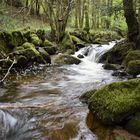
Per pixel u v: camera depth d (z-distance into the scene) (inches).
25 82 394.9
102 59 591.2
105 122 217.2
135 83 233.0
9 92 341.4
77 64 563.2
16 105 282.2
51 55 604.4
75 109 263.9
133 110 211.9
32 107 275.7
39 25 1032.8
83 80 413.7
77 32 879.7
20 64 467.5
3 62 444.8
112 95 226.7
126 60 482.3
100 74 463.2
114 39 1031.6
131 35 534.0
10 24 725.3
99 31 1188.5
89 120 232.5
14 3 1105.4
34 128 230.7
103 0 1183.6
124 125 213.0
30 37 607.5
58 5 760.3
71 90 347.9
